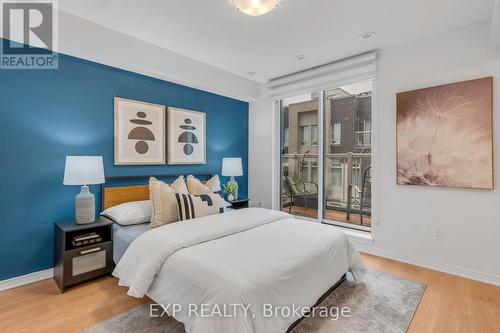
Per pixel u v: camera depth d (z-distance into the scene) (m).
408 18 2.37
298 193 4.21
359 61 3.12
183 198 2.57
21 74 2.37
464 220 2.54
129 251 2.02
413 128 2.79
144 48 2.89
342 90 3.67
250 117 4.62
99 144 2.86
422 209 2.79
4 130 2.29
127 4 2.19
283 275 1.56
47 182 2.53
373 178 3.12
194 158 3.78
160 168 3.42
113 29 2.63
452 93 2.55
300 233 2.21
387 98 2.99
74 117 2.68
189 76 3.32
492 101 2.37
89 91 2.77
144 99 3.22
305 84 3.72
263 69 3.71
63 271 2.24
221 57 3.30
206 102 3.96
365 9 2.22
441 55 2.64
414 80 2.81
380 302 2.08
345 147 3.67
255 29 2.59
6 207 2.31
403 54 2.87
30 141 2.43
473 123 2.45
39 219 2.49
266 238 2.05
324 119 3.84
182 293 1.55
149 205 2.83
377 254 3.11
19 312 1.95
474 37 2.47
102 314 1.92
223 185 4.23
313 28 2.55
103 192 2.86
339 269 2.14
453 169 2.56
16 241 2.37
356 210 3.62
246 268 1.51
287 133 4.31
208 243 1.92
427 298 2.16
